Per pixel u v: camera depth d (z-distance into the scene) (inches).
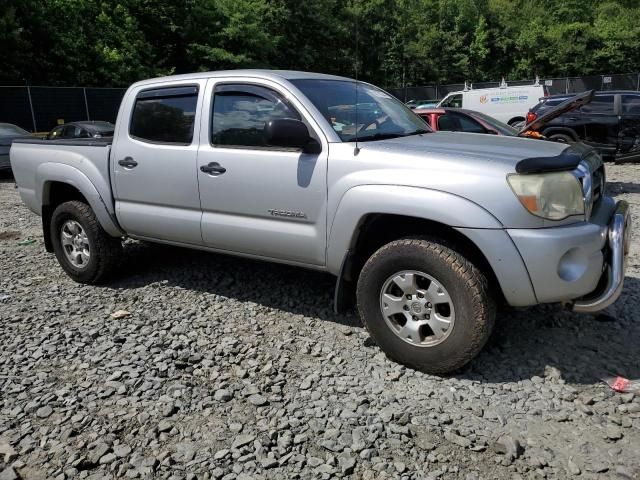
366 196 136.7
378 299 140.4
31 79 882.1
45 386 137.5
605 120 496.1
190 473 105.6
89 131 564.7
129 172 186.7
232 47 1167.0
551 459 106.7
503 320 165.0
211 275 213.8
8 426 121.5
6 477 104.9
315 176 146.7
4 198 440.5
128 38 1029.2
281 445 112.4
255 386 134.4
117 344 158.7
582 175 129.9
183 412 125.0
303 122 152.2
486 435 114.0
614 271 127.6
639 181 426.0
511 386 131.2
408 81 1683.1
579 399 125.6
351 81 183.0
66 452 112.7
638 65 1731.1
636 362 140.2
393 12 1577.3
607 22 1793.8
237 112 164.7
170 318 175.6
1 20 809.5
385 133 161.8
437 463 106.7
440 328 132.1
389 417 120.3
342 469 105.1
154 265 228.5
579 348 148.0
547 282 123.1
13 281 218.7
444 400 126.4
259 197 157.9
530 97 792.3
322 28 1359.5
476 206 124.3
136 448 113.5
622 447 109.4
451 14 1782.7
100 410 126.6
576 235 123.2
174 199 177.6
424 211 128.9
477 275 126.4
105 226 198.7
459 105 852.6
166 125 179.9
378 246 150.7
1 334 167.6
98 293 201.6
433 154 134.2
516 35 1790.1
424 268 131.3
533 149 140.9
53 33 894.4
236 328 167.0
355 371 140.1
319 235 148.9
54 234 214.4
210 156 166.7
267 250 161.6
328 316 173.9
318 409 124.3
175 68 1153.4
